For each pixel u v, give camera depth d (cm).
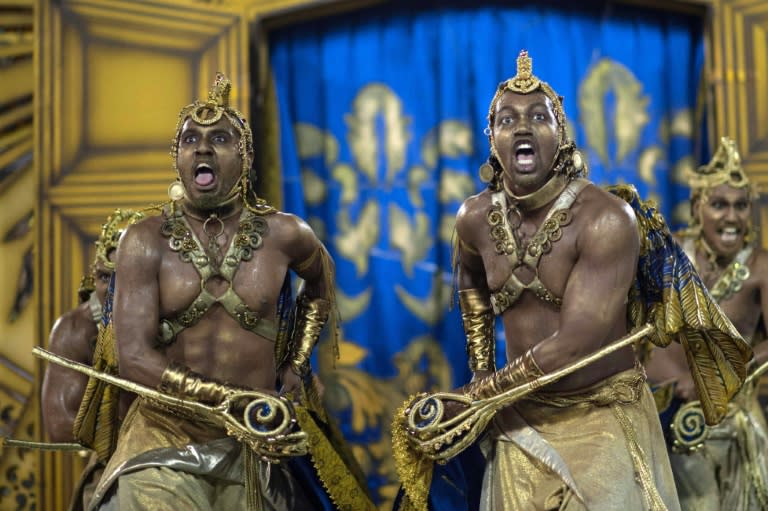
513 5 976
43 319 907
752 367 752
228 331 579
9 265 931
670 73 975
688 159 972
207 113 586
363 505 630
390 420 959
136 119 921
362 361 966
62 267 909
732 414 740
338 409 959
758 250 782
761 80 945
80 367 576
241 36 929
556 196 569
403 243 979
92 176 916
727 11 950
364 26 982
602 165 962
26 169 940
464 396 562
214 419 556
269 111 962
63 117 921
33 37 942
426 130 984
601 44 973
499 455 568
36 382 907
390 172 981
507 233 572
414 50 984
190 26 926
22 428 906
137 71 924
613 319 550
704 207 781
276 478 589
